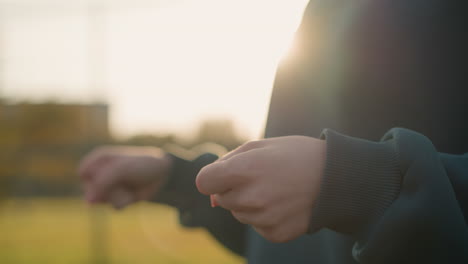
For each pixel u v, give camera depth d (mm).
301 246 659
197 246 7781
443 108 621
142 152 1008
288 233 448
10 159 15109
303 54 705
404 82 633
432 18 638
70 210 13727
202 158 981
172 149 1097
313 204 451
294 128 698
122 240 8805
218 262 6535
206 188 446
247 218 450
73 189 16016
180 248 7582
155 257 7062
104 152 983
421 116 624
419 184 440
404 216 430
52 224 11117
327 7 691
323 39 686
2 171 15086
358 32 657
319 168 452
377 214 447
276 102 733
